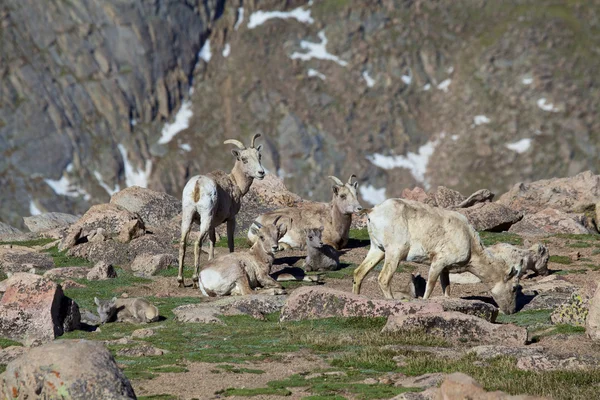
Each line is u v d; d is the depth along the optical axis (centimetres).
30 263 5194
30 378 1984
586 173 7625
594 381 2495
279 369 2753
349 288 4362
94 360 2000
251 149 4912
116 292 4316
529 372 2597
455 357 2820
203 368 2770
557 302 3838
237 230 6488
